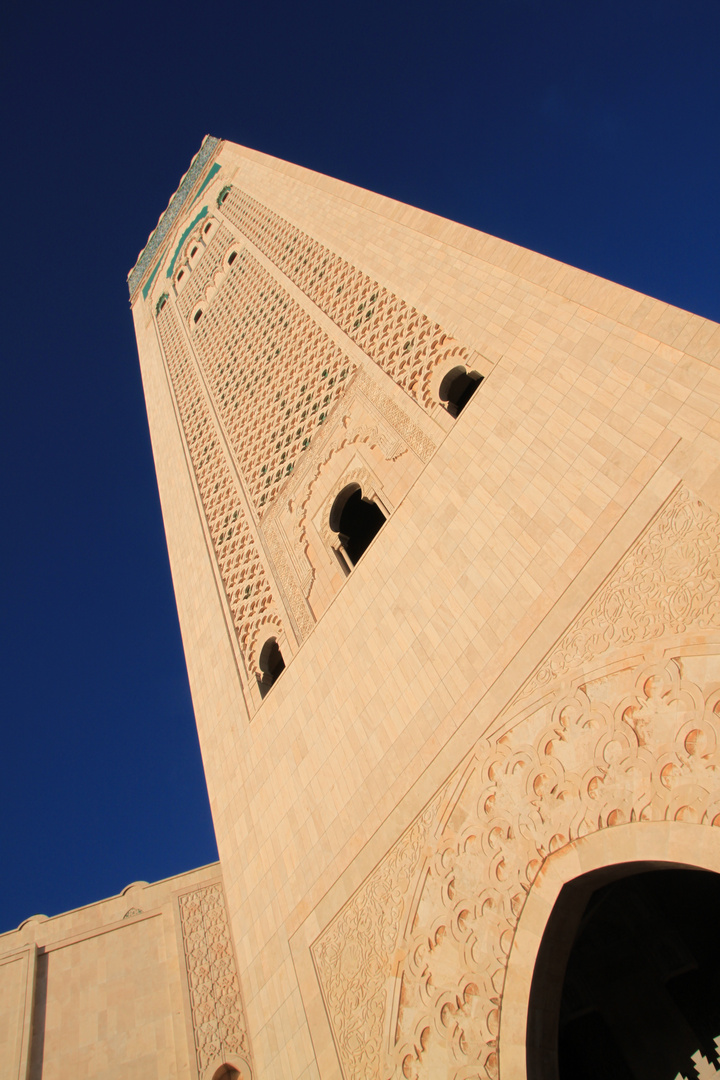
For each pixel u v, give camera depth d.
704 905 7.10
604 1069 6.39
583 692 5.38
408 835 6.09
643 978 6.62
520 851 5.30
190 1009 8.74
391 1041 5.42
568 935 5.06
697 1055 6.16
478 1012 5.05
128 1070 8.34
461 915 5.44
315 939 6.44
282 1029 6.32
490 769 5.73
